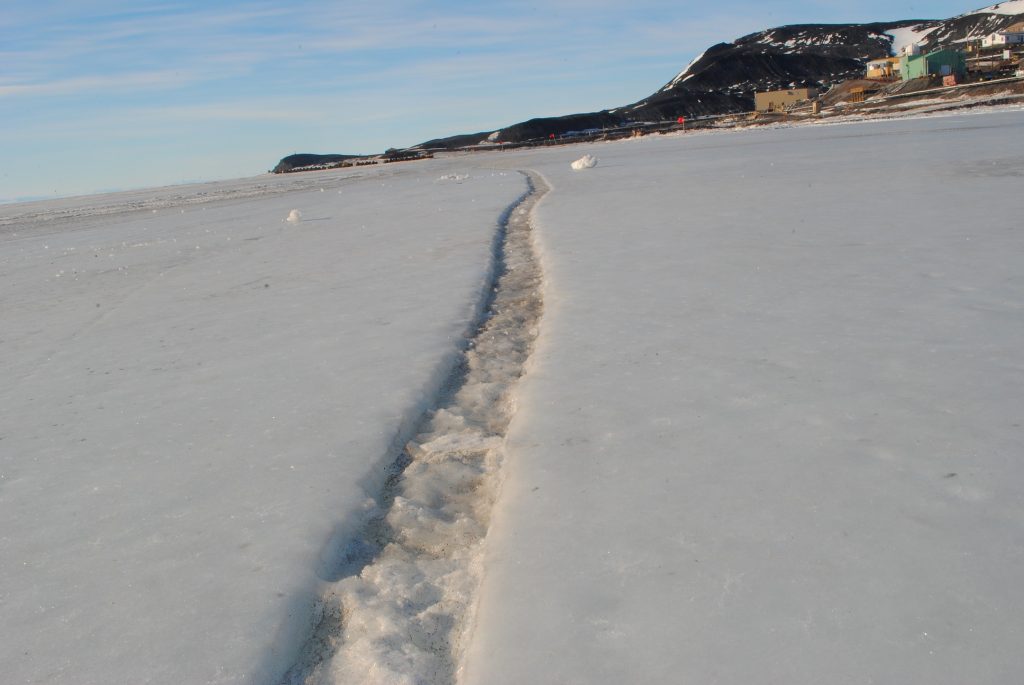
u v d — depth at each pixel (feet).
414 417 12.05
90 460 11.25
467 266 23.70
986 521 7.37
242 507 9.27
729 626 6.23
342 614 7.38
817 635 6.02
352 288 22.20
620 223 29.76
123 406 13.62
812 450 9.20
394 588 7.56
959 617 6.07
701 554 7.30
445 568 7.91
